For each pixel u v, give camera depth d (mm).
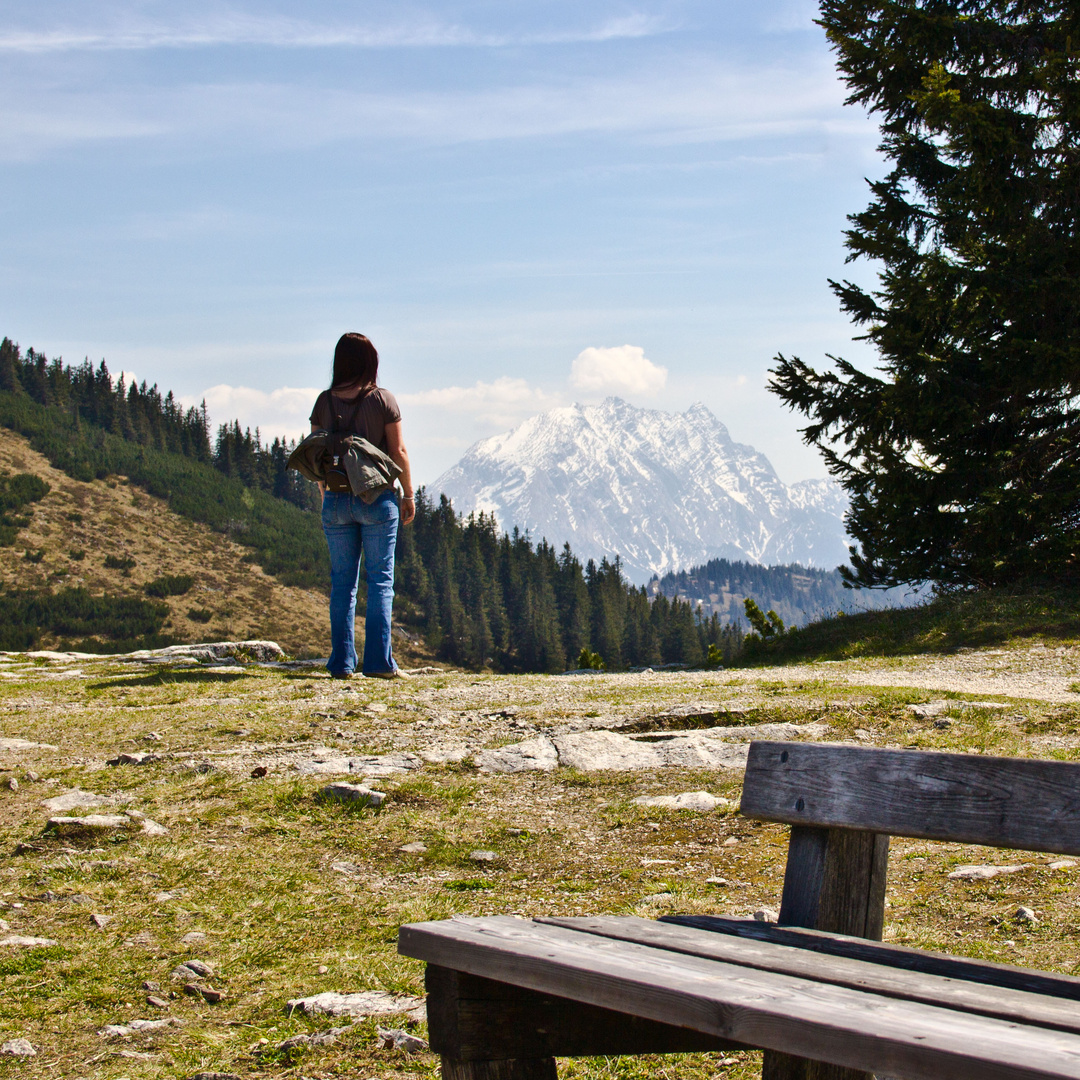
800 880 2590
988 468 18391
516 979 2033
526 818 6133
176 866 5227
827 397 19281
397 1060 3051
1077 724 7668
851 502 20375
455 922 2354
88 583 176750
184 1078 2947
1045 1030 1626
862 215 20031
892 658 13742
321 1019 3395
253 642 18094
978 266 18047
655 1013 1828
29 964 3910
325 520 11859
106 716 9281
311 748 7715
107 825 5766
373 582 11969
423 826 5957
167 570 189875
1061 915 4066
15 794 6543
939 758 2408
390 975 3775
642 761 7305
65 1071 3018
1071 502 17531
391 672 12000
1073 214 17812
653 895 4691
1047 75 17250
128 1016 3459
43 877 5027
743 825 5785
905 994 1842
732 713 8383
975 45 18688
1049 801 2219
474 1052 2160
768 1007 1699
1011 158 17594
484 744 7801
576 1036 2268
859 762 2545
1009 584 17938
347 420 11586
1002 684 10664
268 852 5488
